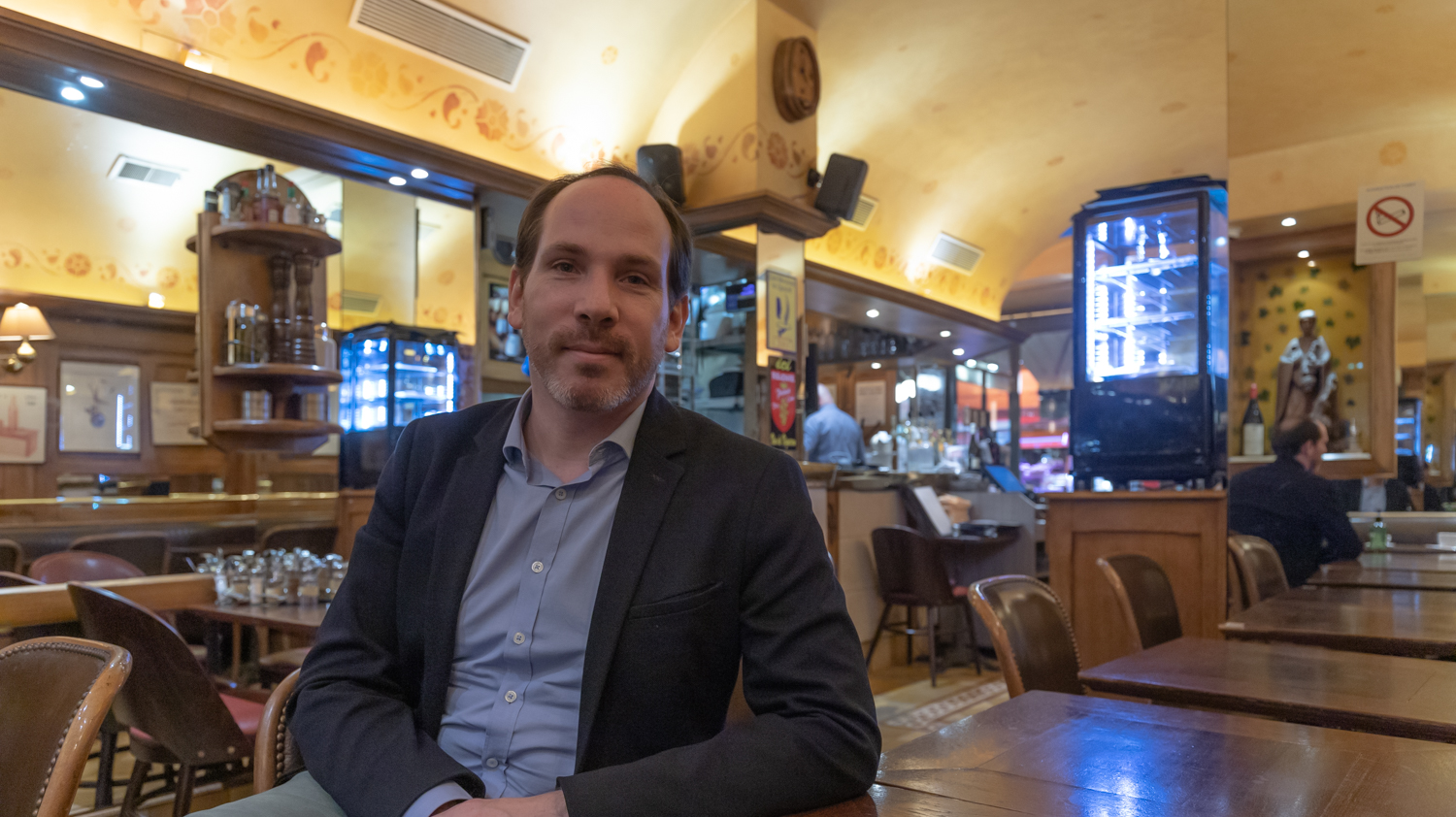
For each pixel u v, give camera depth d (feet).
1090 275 14.38
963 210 24.48
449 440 4.28
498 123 14.76
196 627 11.41
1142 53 18.28
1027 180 24.17
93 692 3.89
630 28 14.98
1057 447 37.32
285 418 13.01
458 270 15.17
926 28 17.06
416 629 4.02
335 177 13.65
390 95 13.37
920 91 19.07
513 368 15.98
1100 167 23.54
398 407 14.08
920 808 3.15
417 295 14.73
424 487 4.17
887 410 24.99
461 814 3.05
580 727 3.57
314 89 12.55
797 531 3.81
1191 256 13.70
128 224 12.71
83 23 10.57
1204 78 19.26
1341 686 5.15
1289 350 12.05
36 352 12.01
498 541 3.97
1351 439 11.51
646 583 3.71
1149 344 14.05
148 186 12.51
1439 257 11.04
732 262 16.01
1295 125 12.00
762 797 3.11
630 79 15.83
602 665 3.60
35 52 9.90
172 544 12.69
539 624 3.82
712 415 16.20
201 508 13.28
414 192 14.57
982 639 19.53
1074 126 21.29
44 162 11.65
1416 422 11.20
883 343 27.53
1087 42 17.80
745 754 3.18
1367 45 11.21
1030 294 34.58
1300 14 11.66
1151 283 14.16
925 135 20.81
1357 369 11.55
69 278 12.28
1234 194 12.52
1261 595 11.11
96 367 12.57
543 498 3.97
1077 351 14.38
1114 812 3.06
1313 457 11.72
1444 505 10.96
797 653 3.57
